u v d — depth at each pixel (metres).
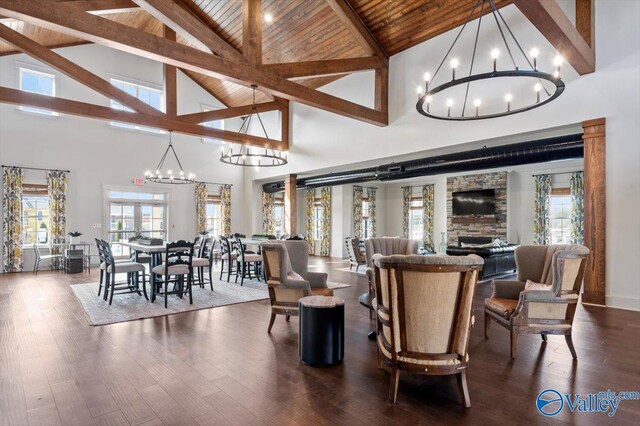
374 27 7.07
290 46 8.05
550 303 3.14
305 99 5.97
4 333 3.82
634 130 4.78
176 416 2.23
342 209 12.28
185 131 7.96
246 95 10.58
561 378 2.77
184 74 10.53
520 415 2.24
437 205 12.08
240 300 5.40
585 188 5.15
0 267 7.89
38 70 8.20
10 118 7.99
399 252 4.98
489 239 10.36
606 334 3.82
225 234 11.22
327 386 2.63
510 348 3.23
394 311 2.37
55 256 8.03
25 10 3.32
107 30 3.84
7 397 2.45
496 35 6.00
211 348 3.39
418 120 7.09
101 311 4.71
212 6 7.56
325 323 2.99
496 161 6.16
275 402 2.40
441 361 2.33
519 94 5.78
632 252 4.81
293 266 4.29
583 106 5.17
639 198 4.75
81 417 2.21
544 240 9.38
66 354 3.23
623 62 4.86
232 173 11.66
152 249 5.15
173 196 10.38
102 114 6.86
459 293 2.29
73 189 8.76
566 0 5.24
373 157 7.91
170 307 4.96
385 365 3.01
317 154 9.29
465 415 2.25
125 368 2.93
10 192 7.89
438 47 6.77
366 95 8.07
